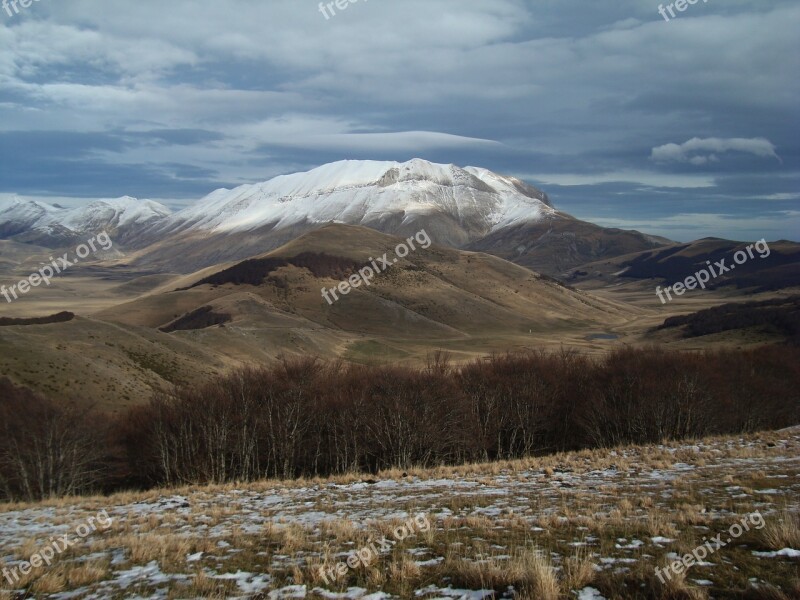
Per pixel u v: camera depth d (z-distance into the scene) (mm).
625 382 56281
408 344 176250
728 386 57719
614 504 15516
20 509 23875
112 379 66750
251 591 9867
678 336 158125
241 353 110688
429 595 9188
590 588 8883
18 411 45656
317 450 51938
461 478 24516
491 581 9359
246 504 20625
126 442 52125
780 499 14352
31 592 10555
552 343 184000
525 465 27078
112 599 9922
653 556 10227
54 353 65750
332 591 9648
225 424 49031
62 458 43219
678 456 25359
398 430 49844
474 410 55969
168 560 12016
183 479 46844
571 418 59281
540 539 11898
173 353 88562
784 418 63531
